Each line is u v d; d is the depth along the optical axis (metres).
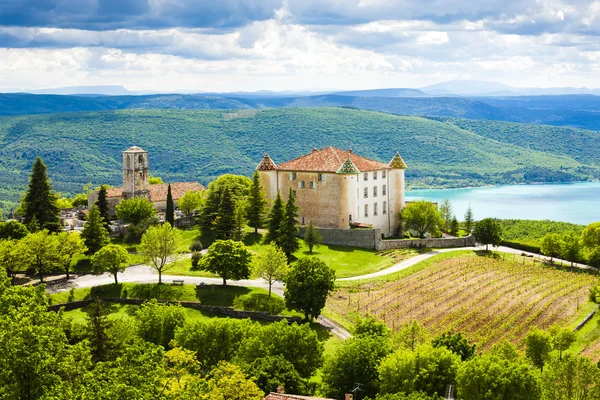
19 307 68.12
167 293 124.56
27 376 57.25
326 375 83.94
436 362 79.25
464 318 124.75
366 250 163.12
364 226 168.88
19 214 189.62
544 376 81.88
